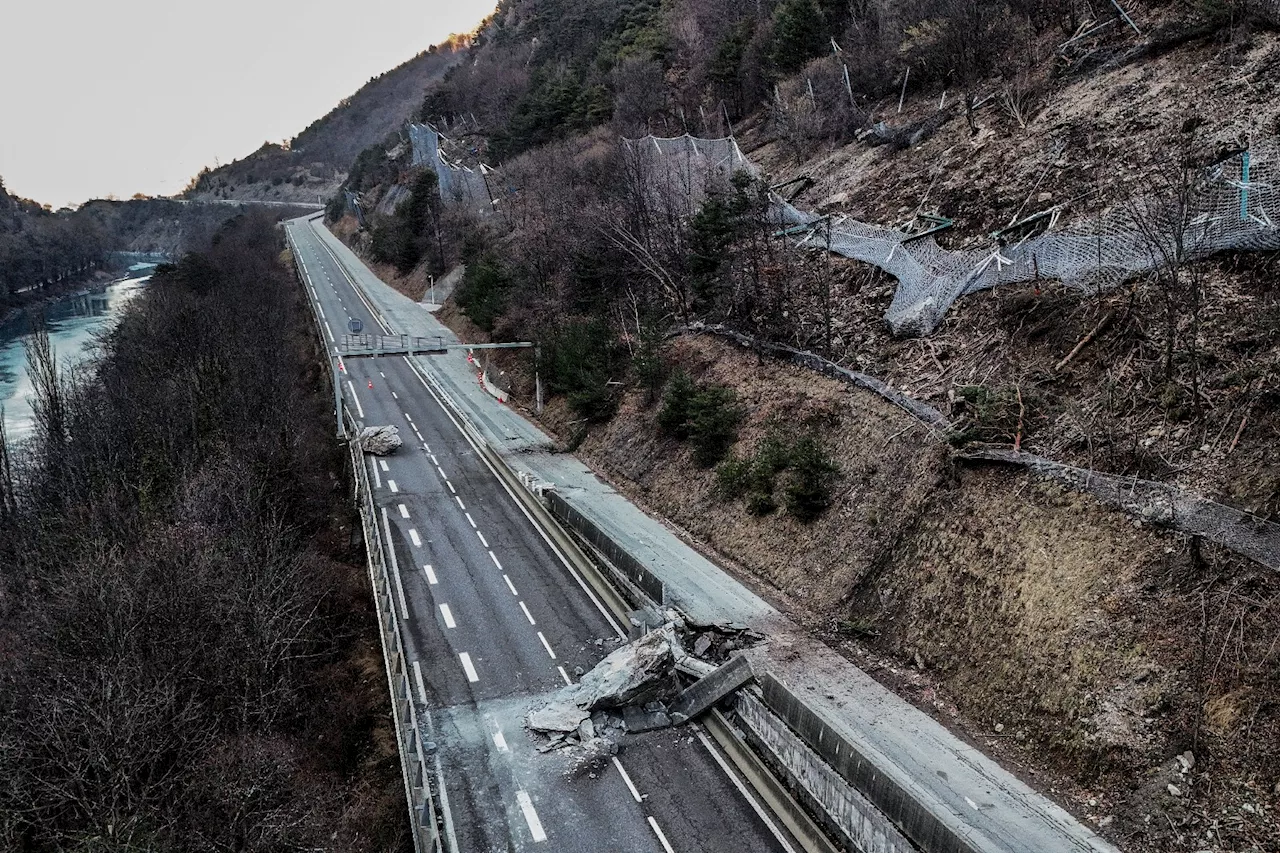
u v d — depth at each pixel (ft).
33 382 181.47
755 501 107.86
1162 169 101.04
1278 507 64.49
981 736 70.74
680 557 107.86
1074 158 116.26
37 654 84.64
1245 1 113.50
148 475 124.88
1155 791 58.39
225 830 68.90
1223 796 55.67
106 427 140.56
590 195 187.21
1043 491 79.20
